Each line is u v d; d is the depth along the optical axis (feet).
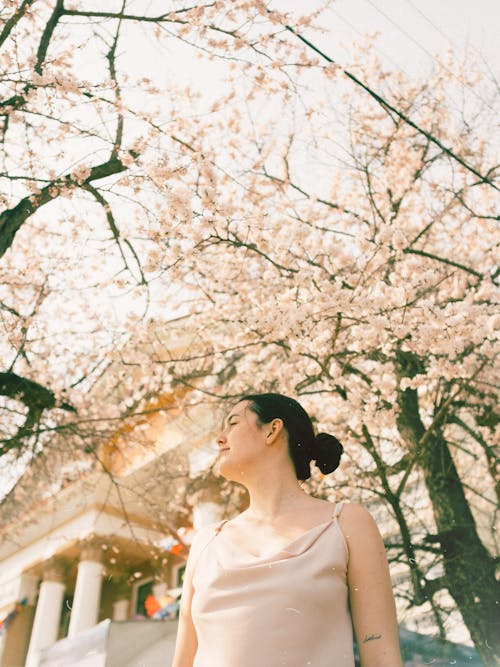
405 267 19.63
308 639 3.64
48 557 57.67
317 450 5.41
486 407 27.20
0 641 60.44
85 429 27.96
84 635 22.22
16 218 17.53
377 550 4.14
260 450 5.01
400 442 26.12
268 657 3.57
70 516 55.57
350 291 17.88
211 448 34.06
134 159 17.33
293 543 4.11
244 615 3.76
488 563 24.34
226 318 23.57
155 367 23.41
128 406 29.76
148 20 18.47
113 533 50.14
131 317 23.91
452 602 27.30
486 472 30.99
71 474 33.42
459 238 29.27
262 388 27.81
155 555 49.16
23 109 17.87
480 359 23.48
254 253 21.01
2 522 44.47
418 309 18.07
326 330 19.62
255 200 22.98
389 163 29.04
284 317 17.95
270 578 3.91
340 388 23.22
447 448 27.37
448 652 22.91
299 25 18.78
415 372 25.89
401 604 26.43
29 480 33.27
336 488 26.50
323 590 3.81
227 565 4.14
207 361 27.37
